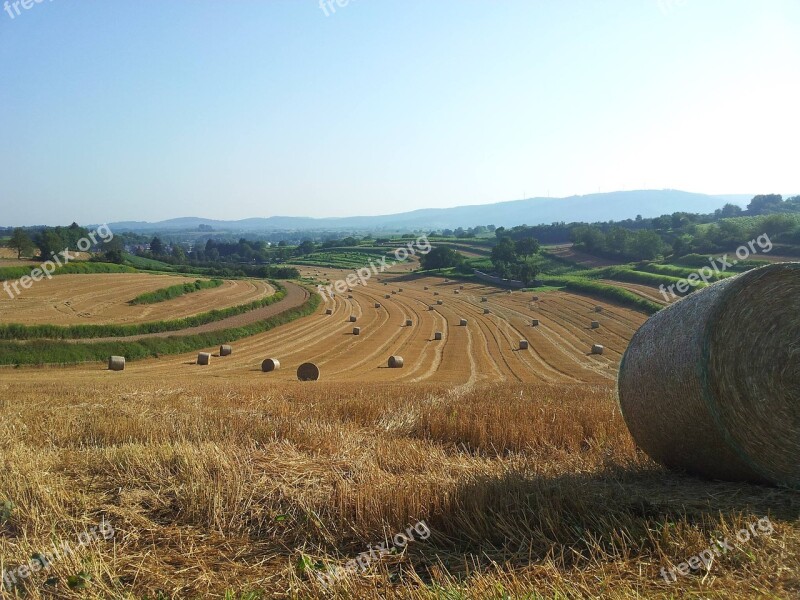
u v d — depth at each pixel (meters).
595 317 54.62
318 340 46.84
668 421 6.78
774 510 5.24
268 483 6.09
